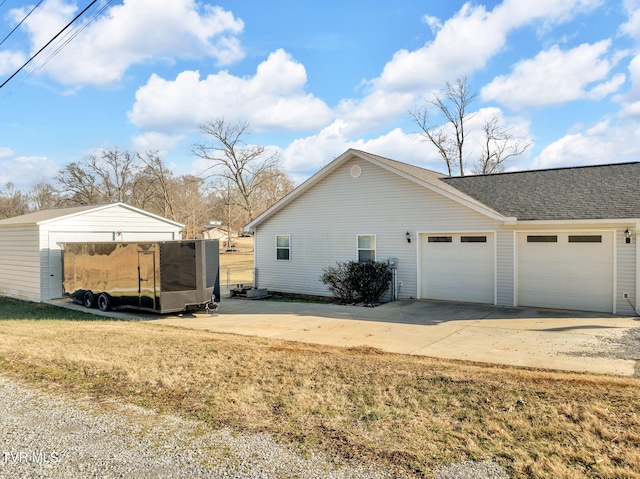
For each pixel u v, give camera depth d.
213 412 4.81
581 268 11.28
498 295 12.38
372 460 3.64
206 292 12.59
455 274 13.16
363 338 8.92
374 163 14.41
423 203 13.59
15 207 61.44
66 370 6.62
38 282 15.41
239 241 65.19
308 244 16.27
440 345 8.15
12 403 5.25
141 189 55.34
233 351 7.63
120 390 5.66
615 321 9.93
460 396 5.13
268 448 3.91
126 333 9.56
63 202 53.53
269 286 17.50
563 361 6.83
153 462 3.69
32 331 9.95
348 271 14.10
